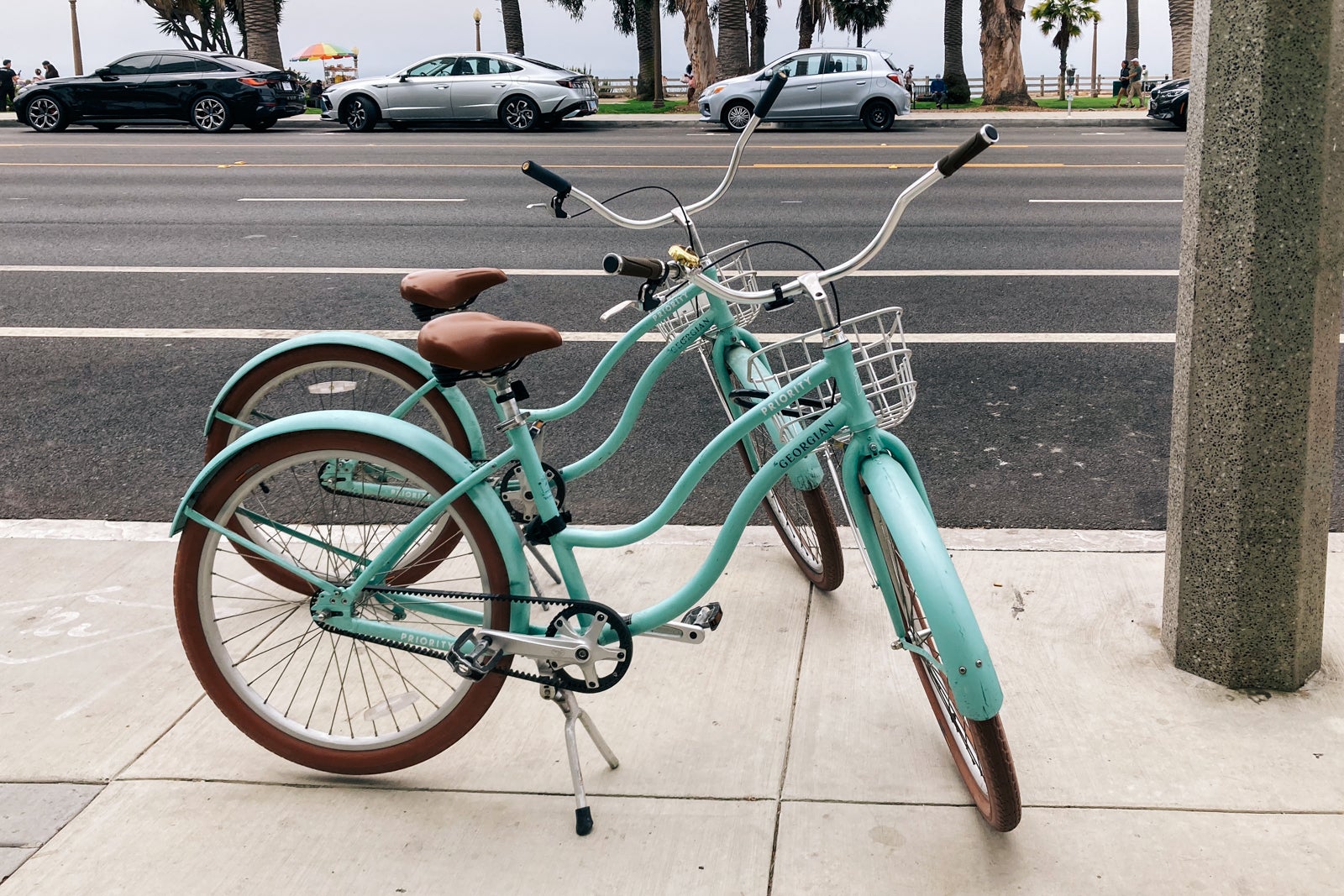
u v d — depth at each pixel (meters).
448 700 2.79
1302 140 2.75
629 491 4.82
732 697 3.18
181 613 2.80
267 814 2.74
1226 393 2.97
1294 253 2.82
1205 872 2.47
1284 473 2.95
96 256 9.90
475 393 6.25
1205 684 3.17
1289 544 3.00
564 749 2.98
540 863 2.56
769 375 3.50
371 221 11.70
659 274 3.26
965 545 4.11
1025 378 6.21
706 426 5.61
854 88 22.39
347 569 3.56
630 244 10.30
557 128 24.53
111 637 3.55
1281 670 3.10
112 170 16.02
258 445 2.71
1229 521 3.04
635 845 2.61
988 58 33.59
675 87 49.78
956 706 2.55
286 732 2.86
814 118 22.64
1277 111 2.75
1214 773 2.79
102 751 2.99
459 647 2.67
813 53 22.53
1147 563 3.92
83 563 4.06
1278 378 2.90
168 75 22.00
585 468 3.58
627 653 2.70
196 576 2.79
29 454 5.29
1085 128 23.81
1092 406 5.75
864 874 2.50
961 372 6.34
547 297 8.26
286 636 3.56
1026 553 4.00
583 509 4.64
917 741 2.97
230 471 2.73
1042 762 2.85
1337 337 2.94
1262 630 3.08
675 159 17.27
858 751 2.93
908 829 2.64
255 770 2.91
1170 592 3.27
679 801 2.76
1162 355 6.57
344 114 22.62
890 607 2.76
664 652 3.42
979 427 5.48
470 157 17.58
